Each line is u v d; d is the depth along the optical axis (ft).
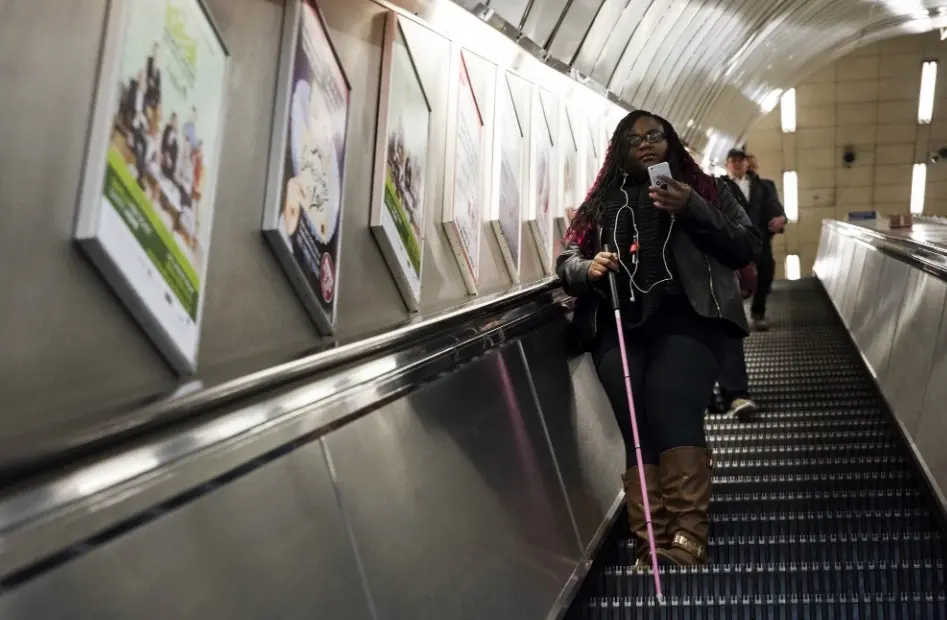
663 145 11.88
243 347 7.59
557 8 17.02
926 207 60.95
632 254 11.62
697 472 11.06
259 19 8.05
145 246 6.14
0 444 4.20
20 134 5.30
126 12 5.97
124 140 5.94
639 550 11.34
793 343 25.46
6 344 5.10
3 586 3.77
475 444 9.21
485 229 14.82
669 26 24.07
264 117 8.04
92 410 5.34
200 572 4.97
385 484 7.28
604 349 12.02
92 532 4.27
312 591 5.85
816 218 63.05
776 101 51.26
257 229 7.89
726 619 9.82
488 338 10.80
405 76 11.07
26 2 5.38
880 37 47.26
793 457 14.80
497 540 8.70
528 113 17.01
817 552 11.22
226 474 5.45
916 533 11.46
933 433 12.56
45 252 5.43
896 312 17.54
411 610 6.86
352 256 9.84
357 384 7.45
